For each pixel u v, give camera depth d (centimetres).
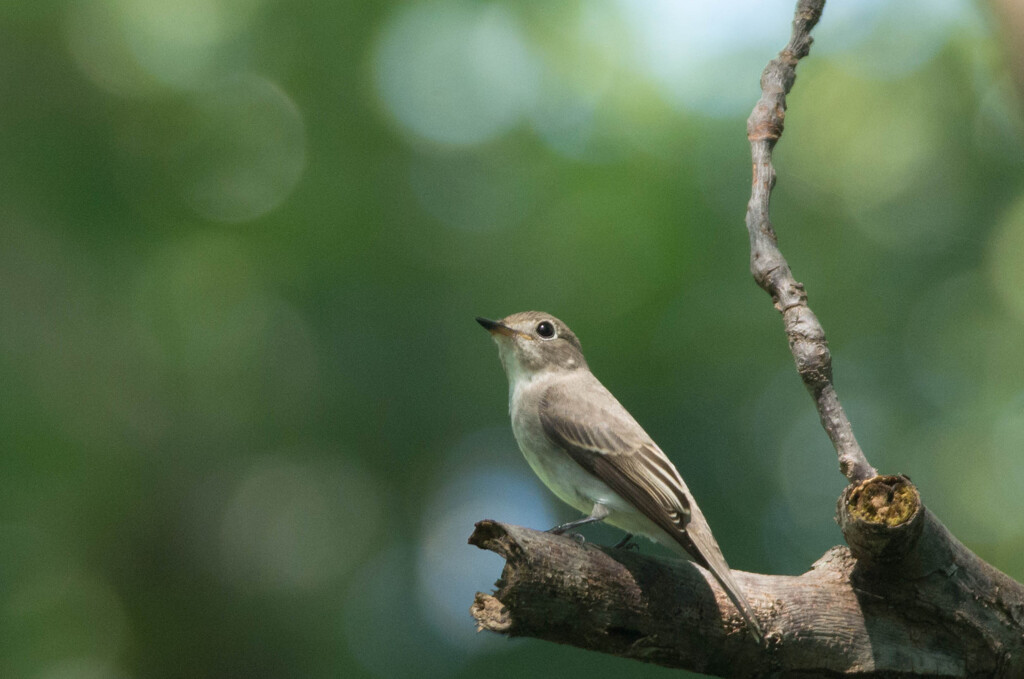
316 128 1598
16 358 1447
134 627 1500
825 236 1588
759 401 1410
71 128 1523
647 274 1459
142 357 1520
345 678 1443
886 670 519
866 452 1460
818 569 550
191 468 1506
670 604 503
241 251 1584
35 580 1428
